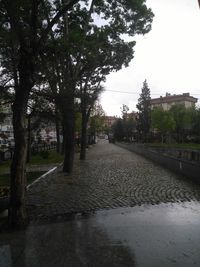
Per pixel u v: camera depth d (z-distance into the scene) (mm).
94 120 63406
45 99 16312
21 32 8812
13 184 8336
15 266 5641
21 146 8547
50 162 27203
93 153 40375
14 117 8695
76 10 18156
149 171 19156
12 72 15141
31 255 6105
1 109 19406
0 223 8469
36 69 9953
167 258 5762
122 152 42062
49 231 7598
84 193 12305
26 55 8727
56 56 11086
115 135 89250
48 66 12680
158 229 7508
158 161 24719
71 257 5941
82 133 30031
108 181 15273
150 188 13031
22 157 8500
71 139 19484
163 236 6969
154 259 5738
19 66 8797
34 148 37969
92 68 19609
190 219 8320
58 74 14539
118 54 21031
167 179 15531
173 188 12914
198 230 7336
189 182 14477
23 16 9477
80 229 7688
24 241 6926
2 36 9414
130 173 18297
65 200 11062
